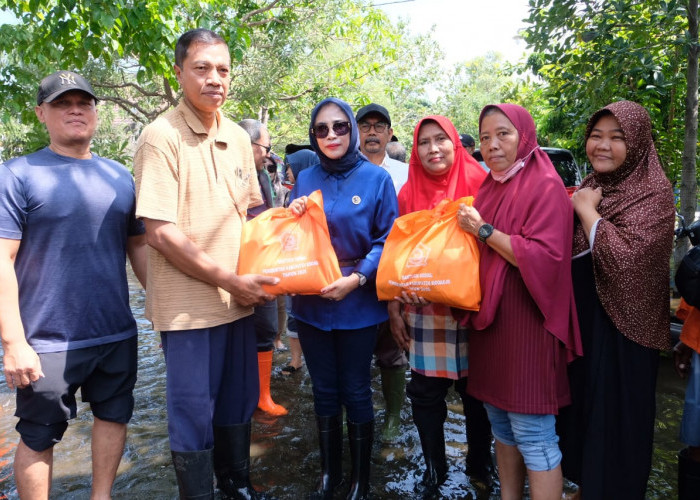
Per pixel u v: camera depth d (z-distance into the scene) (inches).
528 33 246.1
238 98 456.1
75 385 99.2
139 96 482.0
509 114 94.7
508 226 94.3
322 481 114.4
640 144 93.0
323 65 572.4
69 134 98.4
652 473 122.6
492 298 93.1
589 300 96.0
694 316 97.3
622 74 224.4
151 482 119.8
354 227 109.6
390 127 161.6
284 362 199.9
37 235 95.5
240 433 111.4
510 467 101.7
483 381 97.5
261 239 103.8
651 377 91.6
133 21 239.6
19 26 249.8
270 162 186.2
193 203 100.6
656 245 89.5
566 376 94.6
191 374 101.0
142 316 262.4
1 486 118.5
